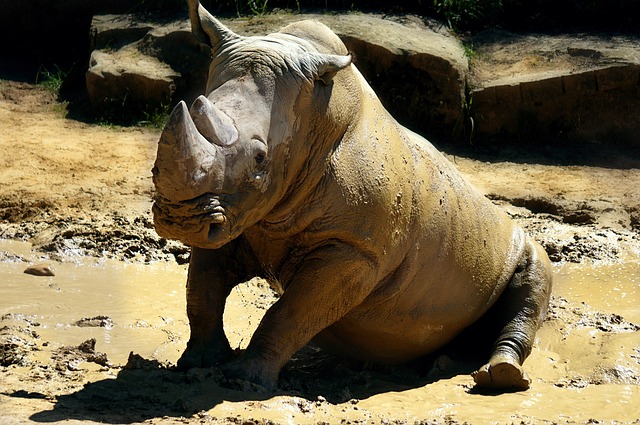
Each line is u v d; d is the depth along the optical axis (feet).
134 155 119.44
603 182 118.83
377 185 63.21
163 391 57.77
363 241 62.80
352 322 68.08
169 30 142.20
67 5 158.40
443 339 73.67
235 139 54.54
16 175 110.52
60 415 51.62
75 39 159.02
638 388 68.64
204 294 64.69
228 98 56.75
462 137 132.67
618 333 77.61
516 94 131.44
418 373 73.56
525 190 114.62
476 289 73.67
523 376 67.31
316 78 59.93
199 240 53.62
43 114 137.59
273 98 57.62
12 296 80.43
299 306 62.49
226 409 55.47
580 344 76.38
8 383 57.98
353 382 67.67
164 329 75.66
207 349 64.75
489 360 73.51
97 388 57.47
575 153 129.49
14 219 102.53
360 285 63.87
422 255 68.18
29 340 69.26
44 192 106.73
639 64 130.93
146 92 134.82
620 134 131.75
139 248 96.07
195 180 51.60
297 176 60.64
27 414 51.44
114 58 139.85
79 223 100.37
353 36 134.92
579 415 62.44
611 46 139.33
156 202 52.90
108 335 73.05
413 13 152.15
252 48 58.95
